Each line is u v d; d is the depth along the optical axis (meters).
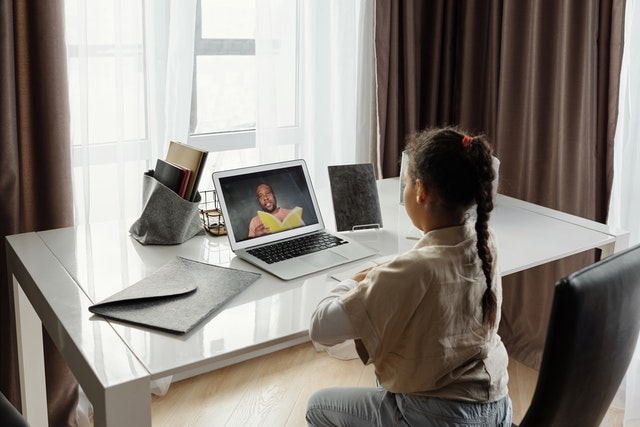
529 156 2.82
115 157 2.41
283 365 2.83
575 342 1.32
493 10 2.87
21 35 2.10
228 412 2.50
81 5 2.21
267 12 2.59
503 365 1.52
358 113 2.91
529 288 2.94
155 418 2.44
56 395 2.35
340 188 2.07
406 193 1.50
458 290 1.41
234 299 1.64
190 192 1.97
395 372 1.43
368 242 2.01
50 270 1.78
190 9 2.43
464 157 1.40
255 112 2.76
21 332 2.04
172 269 1.76
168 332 1.47
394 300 1.37
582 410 1.42
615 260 1.40
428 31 2.98
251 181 1.95
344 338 1.40
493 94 2.95
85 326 1.49
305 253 1.90
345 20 2.80
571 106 2.64
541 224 2.20
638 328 1.48
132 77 2.37
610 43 2.54
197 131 2.68
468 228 1.46
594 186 2.64
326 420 1.63
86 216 2.35
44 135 2.19
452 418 1.42
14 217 2.17
